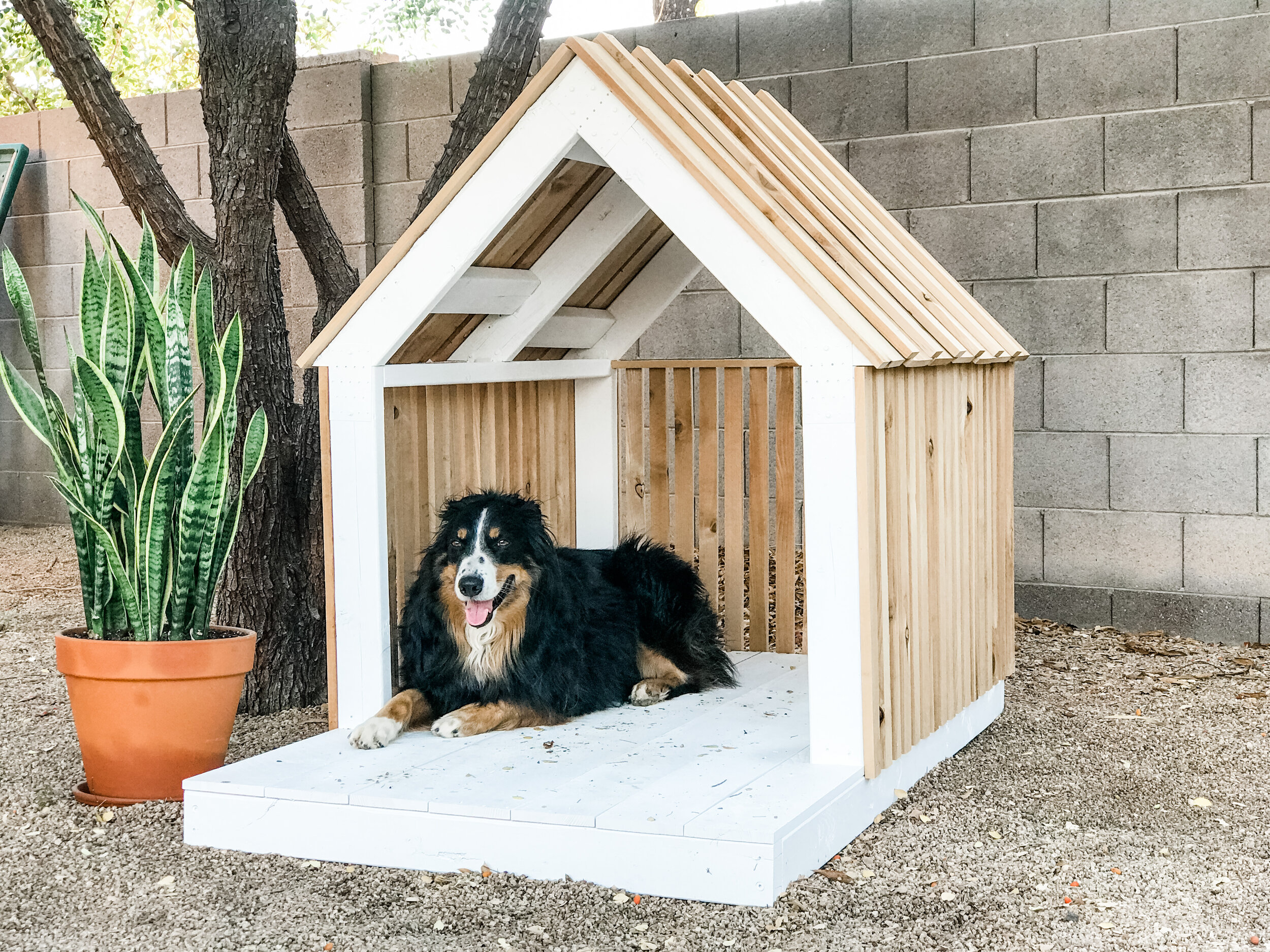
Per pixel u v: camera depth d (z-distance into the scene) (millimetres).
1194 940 2514
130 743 3430
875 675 3160
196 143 7781
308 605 4727
